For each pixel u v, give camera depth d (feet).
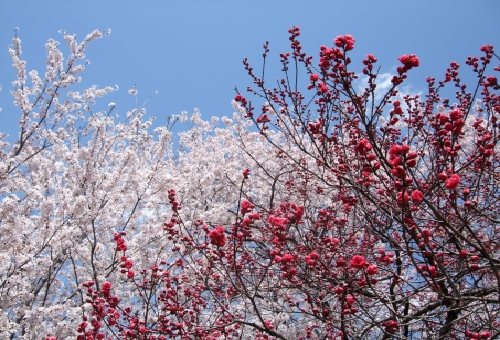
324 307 16.20
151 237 23.68
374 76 13.26
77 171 23.34
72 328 18.88
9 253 19.29
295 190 25.82
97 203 22.91
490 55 17.06
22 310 19.71
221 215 28.63
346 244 19.44
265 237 20.72
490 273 16.12
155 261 22.50
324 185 28.40
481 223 20.25
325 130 18.30
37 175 24.72
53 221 21.24
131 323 14.21
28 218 21.07
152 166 26.30
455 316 15.52
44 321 19.81
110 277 22.90
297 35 15.88
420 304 19.69
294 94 18.20
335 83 13.53
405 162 10.19
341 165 17.87
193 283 22.07
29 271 19.49
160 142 26.18
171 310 16.19
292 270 12.48
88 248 24.32
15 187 21.67
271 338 19.17
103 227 23.91
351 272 15.61
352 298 13.05
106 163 26.53
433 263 13.97
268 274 18.94
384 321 14.98
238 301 22.72
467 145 25.90
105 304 13.71
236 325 19.06
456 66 18.75
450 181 9.38
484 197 18.83
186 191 26.99
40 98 27.94
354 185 15.76
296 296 23.18
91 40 28.50
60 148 23.99
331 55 12.91
